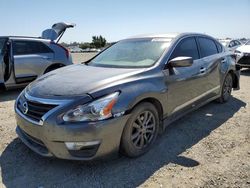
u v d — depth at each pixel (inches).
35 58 299.1
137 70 149.6
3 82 280.1
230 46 617.6
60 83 138.0
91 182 122.3
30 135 133.0
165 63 160.7
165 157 143.6
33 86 146.3
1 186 119.8
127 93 131.6
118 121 126.0
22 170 132.0
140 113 138.9
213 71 209.6
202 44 206.8
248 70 483.5
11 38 287.1
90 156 123.9
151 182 121.6
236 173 128.2
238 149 152.8
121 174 128.2
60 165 135.9
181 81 167.6
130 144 135.3
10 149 153.3
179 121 197.3
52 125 120.3
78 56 1075.9
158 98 148.6
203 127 186.1
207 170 130.9
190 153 148.1
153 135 150.8
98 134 121.0
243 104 241.9
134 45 185.5
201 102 198.5
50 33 366.0
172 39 179.6
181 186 118.5
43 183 122.0
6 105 250.7
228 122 195.6
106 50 197.6
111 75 142.5
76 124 118.9
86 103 121.4
